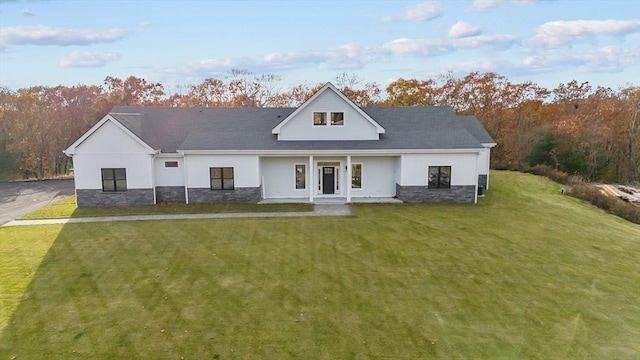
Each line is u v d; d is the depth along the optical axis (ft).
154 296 37.55
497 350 29.37
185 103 173.88
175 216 65.51
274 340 30.45
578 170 134.62
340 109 76.18
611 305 36.83
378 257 47.62
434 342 30.30
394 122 84.74
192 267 44.50
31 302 36.27
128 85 163.53
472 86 172.45
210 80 174.70
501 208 71.72
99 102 147.13
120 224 61.00
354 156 77.66
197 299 36.96
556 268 45.32
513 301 37.17
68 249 50.08
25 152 133.39
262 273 42.93
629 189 99.66
